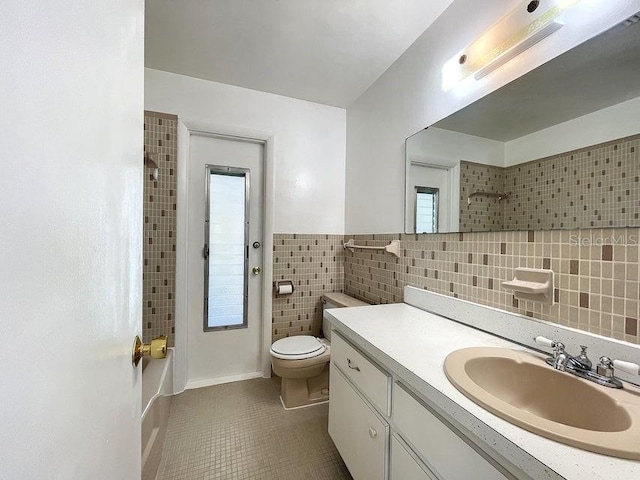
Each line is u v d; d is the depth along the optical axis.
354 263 2.23
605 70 0.80
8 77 0.23
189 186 2.06
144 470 1.16
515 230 1.04
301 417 1.71
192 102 1.96
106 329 0.42
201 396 1.92
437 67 1.41
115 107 0.45
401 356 0.88
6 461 0.22
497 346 0.96
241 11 1.37
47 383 0.28
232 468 1.32
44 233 0.28
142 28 0.60
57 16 0.29
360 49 1.65
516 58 1.04
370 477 1.00
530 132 0.99
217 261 2.16
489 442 0.54
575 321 0.85
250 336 2.24
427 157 1.46
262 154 2.26
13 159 0.24
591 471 0.44
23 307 0.25
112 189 0.44
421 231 1.51
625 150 0.76
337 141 2.40
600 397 0.67
